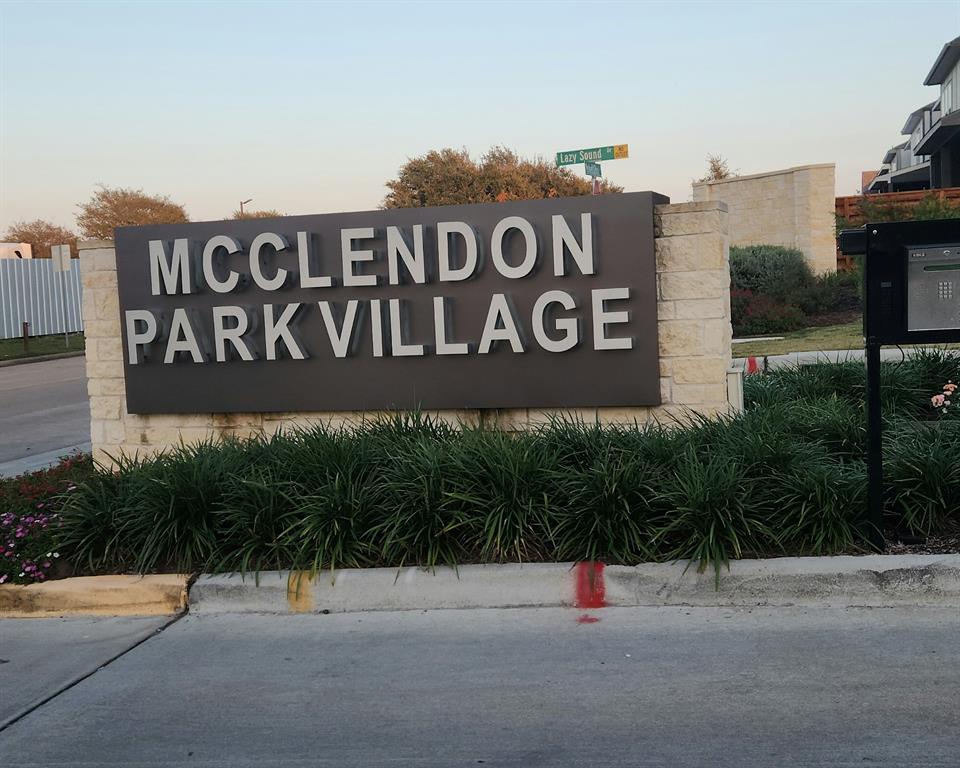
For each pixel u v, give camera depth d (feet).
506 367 24.90
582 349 24.39
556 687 14.55
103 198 180.14
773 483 19.08
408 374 25.58
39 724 14.34
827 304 65.26
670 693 14.12
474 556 19.01
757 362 39.19
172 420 27.73
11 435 46.91
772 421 22.30
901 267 17.22
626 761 12.26
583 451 20.95
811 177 75.92
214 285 26.58
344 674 15.52
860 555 17.78
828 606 17.11
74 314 118.73
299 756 12.89
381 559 19.20
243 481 19.76
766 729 12.88
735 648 15.60
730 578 17.37
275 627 17.85
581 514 18.54
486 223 24.75
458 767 12.35
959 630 15.84
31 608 19.30
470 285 24.99
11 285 110.83
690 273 23.93
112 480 22.00
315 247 26.02
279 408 26.53
